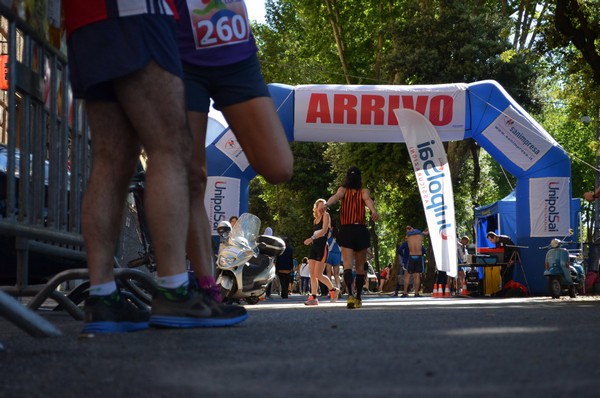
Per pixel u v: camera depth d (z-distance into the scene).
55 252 7.01
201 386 2.58
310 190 54.84
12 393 2.51
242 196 21.80
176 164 4.82
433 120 22.66
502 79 34.03
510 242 25.94
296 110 22.41
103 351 3.62
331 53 44.09
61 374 2.89
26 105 5.71
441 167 22.61
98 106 4.90
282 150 6.04
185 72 5.86
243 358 3.30
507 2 39.62
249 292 16.61
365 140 22.77
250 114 5.96
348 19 42.38
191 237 5.89
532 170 23.28
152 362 3.20
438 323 5.57
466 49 33.56
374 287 54.12
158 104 4.72
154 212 4.82
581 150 59.41
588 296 22.50
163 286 4.94
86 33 4.68
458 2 35.44
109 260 4.84
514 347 3.62
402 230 39.78
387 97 22.48
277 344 3.87
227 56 5.87
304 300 22.81
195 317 4.95
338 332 4.59
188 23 5.85
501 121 22.98
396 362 3.10
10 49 5.33
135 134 4.99
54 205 6.25
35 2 5.75
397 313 7.95
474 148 35.66
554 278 21.11
